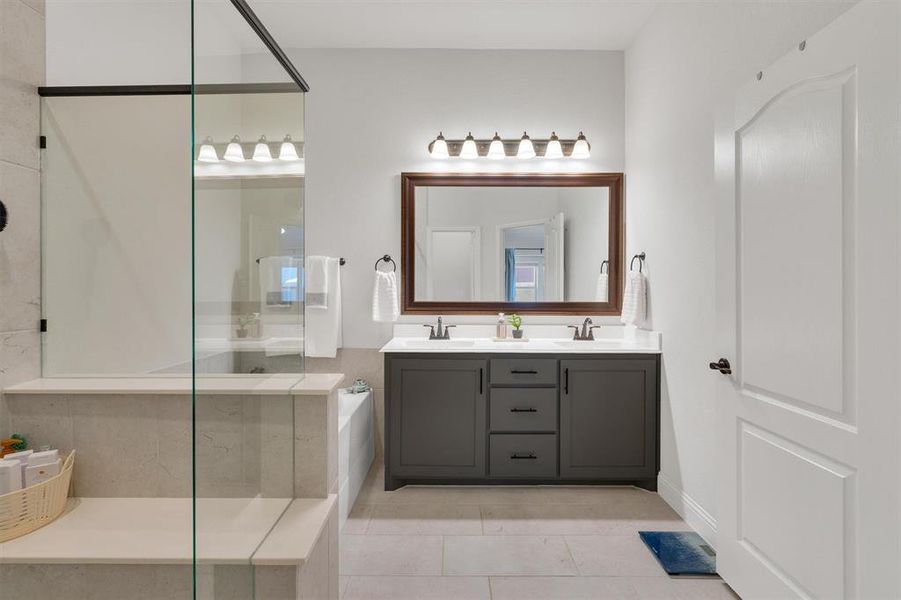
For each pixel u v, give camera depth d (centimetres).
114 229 174
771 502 160
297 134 168
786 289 152
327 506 150
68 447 149
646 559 210
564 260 335
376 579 194
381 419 333
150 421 149
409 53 332
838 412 132
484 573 199
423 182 333
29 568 126
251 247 119
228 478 104
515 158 335
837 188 132
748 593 172
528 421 283
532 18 295
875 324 120
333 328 317
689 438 241
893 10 114
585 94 334
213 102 97
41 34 166
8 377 151
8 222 153
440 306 334
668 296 266
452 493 279
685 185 243
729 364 184
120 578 126
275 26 305
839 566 131
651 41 288
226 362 103
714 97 214
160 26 251
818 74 139
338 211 333
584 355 282
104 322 174
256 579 121
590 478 282
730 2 200
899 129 113
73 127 172
